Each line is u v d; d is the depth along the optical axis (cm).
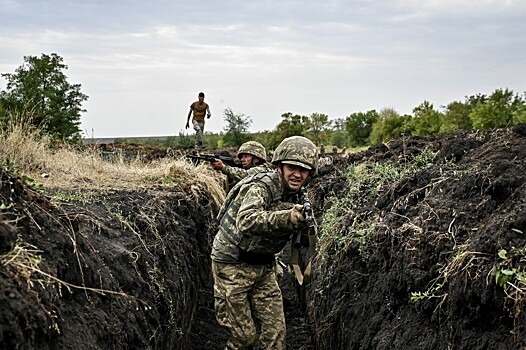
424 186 520
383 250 486
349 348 496
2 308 254
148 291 483
